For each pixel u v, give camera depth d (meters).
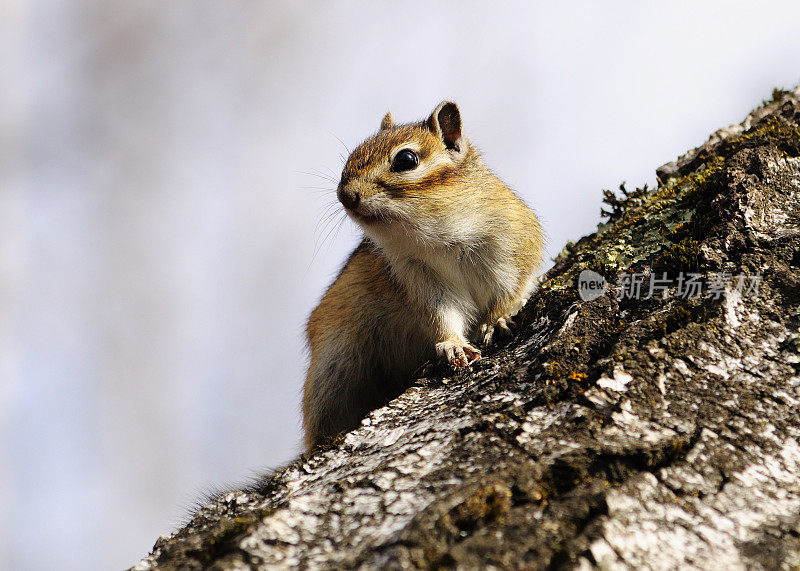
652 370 9.01
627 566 6.43
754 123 15.68
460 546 6.50
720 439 8.02
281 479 9.39
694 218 12.42
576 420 8.39
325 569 6.70
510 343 12.07
